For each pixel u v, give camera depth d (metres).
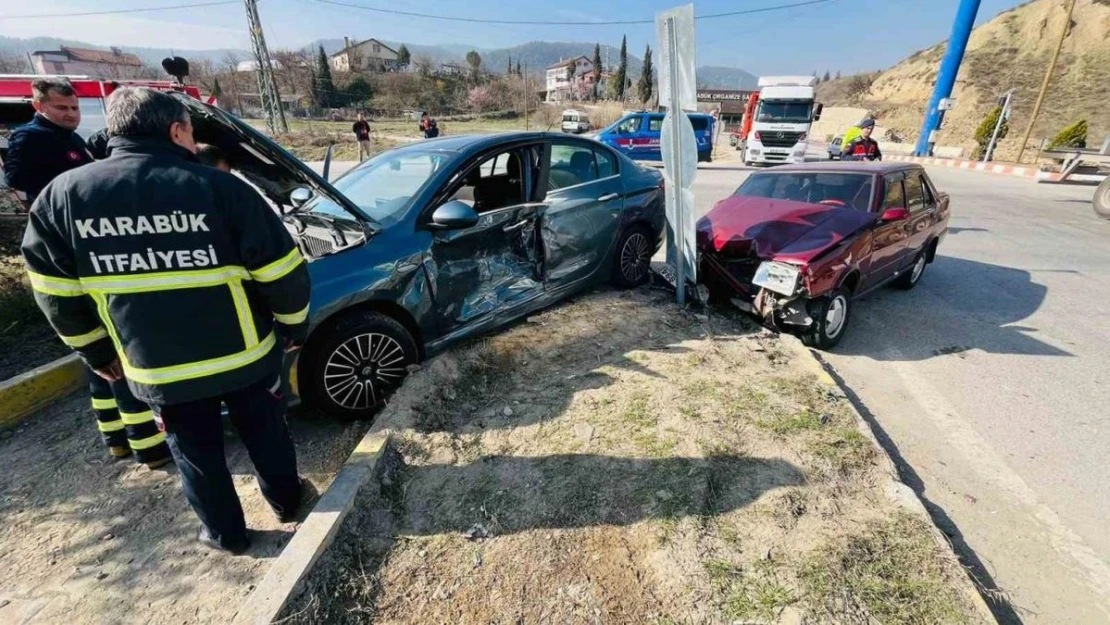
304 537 2.14
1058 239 8.38
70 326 1.86
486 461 2.72
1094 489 2.79
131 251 1.73
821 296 4.07
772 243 4.28
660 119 18.47
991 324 4.94
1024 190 13.92
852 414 3.18
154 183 1.72
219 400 2.07
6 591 2.12
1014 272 6.59
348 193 3.80
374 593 2.04
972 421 3.39
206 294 1.83
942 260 7.12
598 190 4.59
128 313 1.78
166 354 1.85
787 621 1.90
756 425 3.01
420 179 3.59
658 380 3.45
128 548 2.33
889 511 2.43
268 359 2.08
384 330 3.08
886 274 5.04
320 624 1.91
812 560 2.15
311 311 2.76
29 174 2.95
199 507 2.18
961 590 2.03
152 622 2.01
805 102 17.52
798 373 3.65
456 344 3.79
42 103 2.96
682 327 4.32
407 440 2.80
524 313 4.12
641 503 2.44
